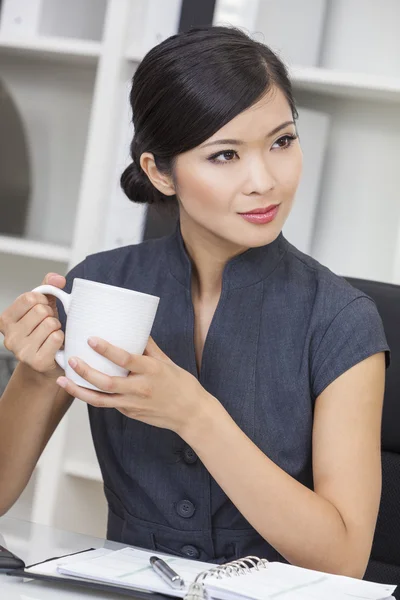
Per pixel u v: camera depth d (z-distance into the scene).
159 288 1.57
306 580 1.08
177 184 1.39
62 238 3.04
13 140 2.93
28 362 1.25
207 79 1.30
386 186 2.69
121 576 1.08
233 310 1.50
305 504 1.27
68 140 3.05
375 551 1.68
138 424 1.51
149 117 1.39
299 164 1.36
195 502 1.46
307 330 1.49
